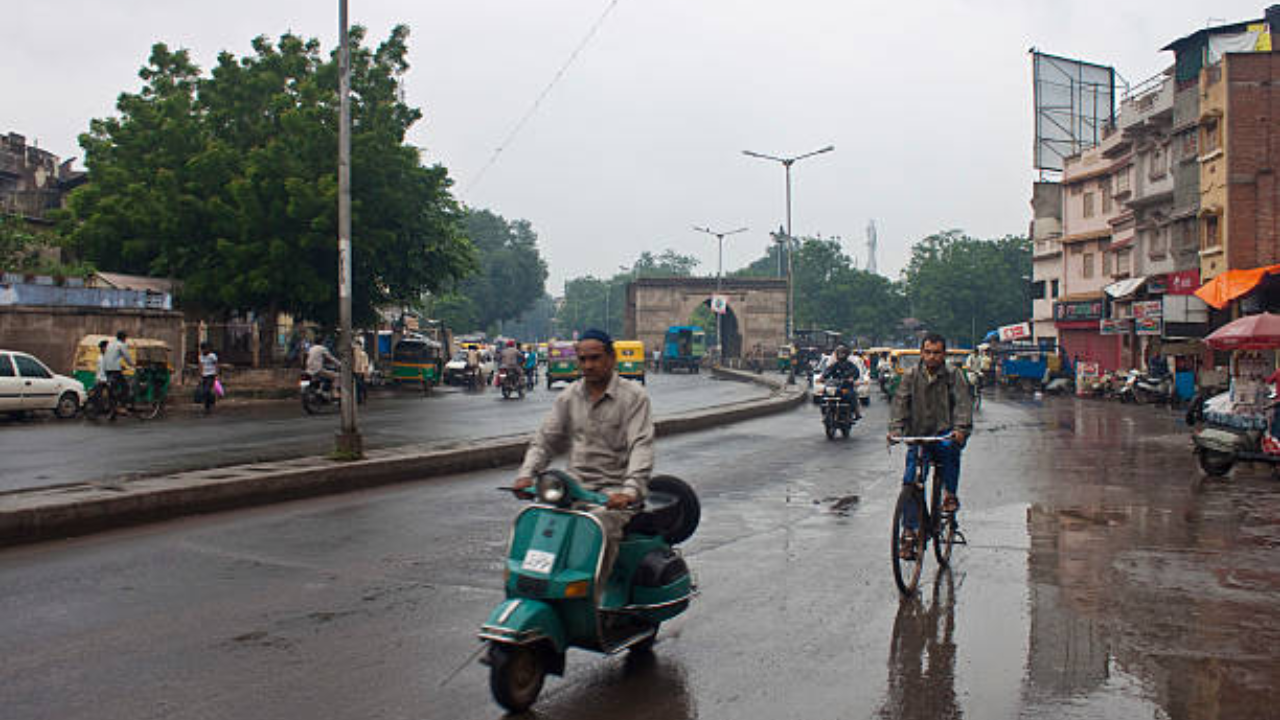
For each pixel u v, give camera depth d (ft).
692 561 23.67
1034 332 174.40
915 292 283.59
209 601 19.92
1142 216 117.80
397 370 113.29
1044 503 32.14
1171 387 89.66
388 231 99.60
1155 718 13.56
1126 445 51.26
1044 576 21.90
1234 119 90.89
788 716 13.75
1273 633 17.47
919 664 15.93
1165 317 94.89
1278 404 37.96
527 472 15.75
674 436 57.77
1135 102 119.03
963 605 19.56
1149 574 22.00
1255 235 90.02
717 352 253.44
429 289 118.73
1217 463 38.58
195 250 98.78
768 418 73.10
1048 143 160.76
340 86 39.91
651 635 16.02
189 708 13.96
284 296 98.43
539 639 13.80
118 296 87.86
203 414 72.49
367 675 15.42
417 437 53.88
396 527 28.17
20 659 16.11
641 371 141.49
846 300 308.19
